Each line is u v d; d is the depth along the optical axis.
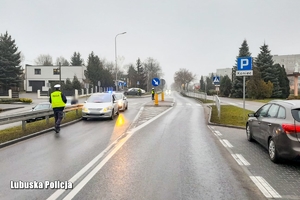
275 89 46.06
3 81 56.56
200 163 6.94
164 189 5.16
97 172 6.15
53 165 6.73
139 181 5.57
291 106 6.91
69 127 13.36
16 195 4.92
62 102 11.90
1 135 10.27
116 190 5.10
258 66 47.78
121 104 21.61
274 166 6.72
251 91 42.16
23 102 40.34
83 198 4.75
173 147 8.76
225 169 6.45
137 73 86.94
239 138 10.52
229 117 16.81
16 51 60.22
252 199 4.74
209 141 9.84
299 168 6.56
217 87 22.47
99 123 14.82
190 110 23.09
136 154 7.79
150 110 23.03
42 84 69.69
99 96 17.58
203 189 5.17
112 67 85.25
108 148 8.56
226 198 4.77
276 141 6.80
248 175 6.03
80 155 7.70
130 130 12.21
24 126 11.62
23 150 8.38
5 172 6.21
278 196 4.88
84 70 71.75
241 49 53.22
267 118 7.92
